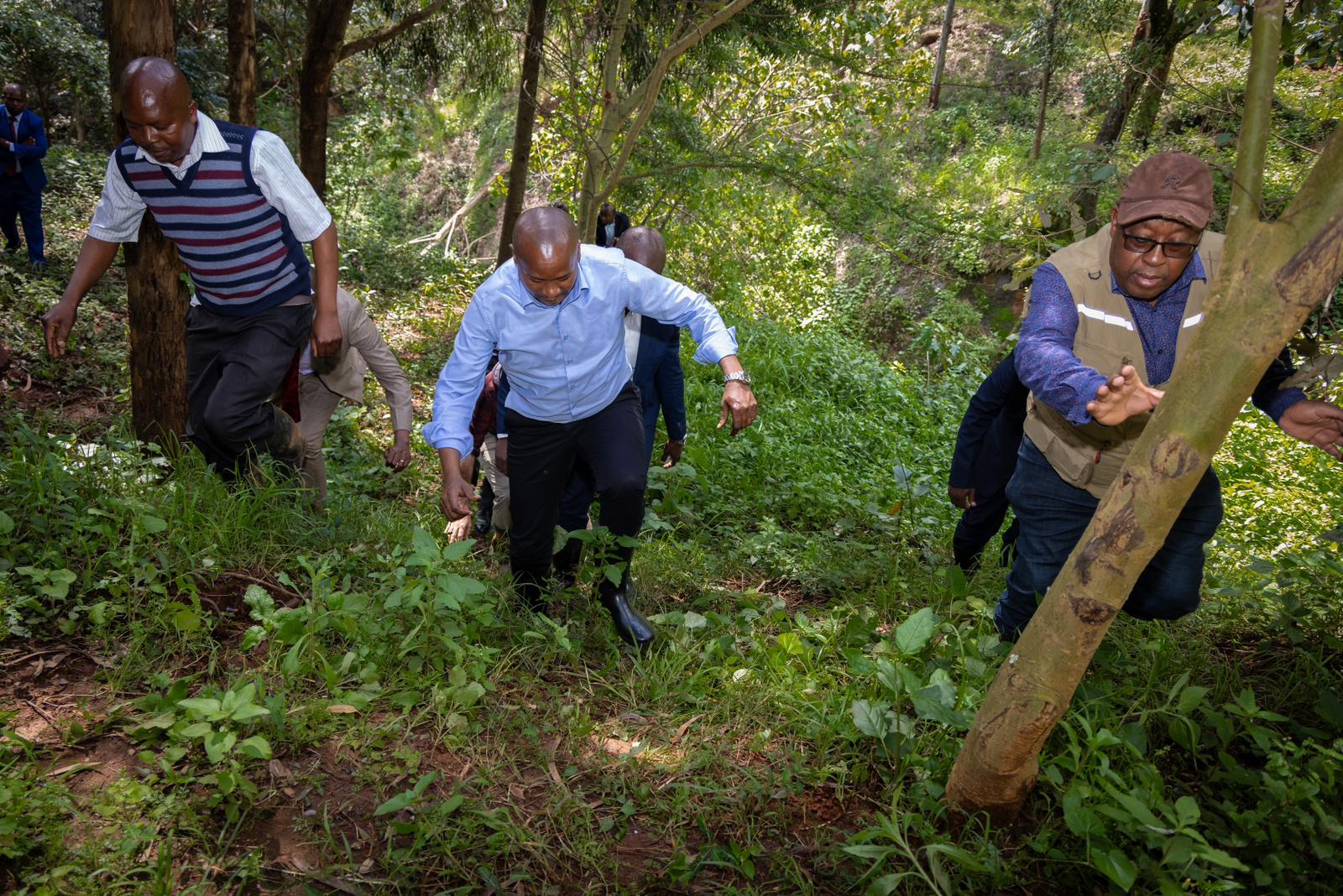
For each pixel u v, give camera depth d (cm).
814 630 338
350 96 1989
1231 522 611
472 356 314
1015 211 1181
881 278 1599
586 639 345
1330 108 543
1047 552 308
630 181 963
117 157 363
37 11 1745
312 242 379
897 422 850
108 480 368
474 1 1022
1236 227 179
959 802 243
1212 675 335
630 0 874
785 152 993
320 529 382
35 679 276
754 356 945
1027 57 1783
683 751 282
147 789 230
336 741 267
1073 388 232
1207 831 241
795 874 235
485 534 480
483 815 239
